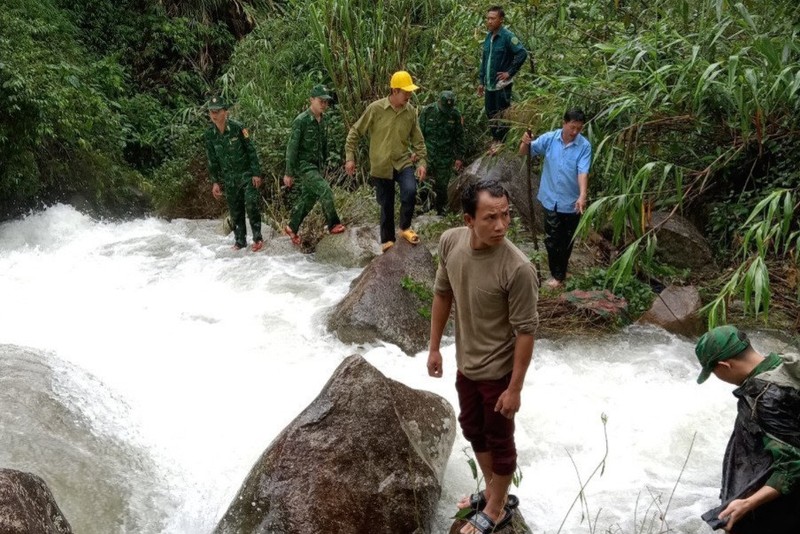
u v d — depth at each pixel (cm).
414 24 1064
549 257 672
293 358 585
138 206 997
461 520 376
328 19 953
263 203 945
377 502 377
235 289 715
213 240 863
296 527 363
